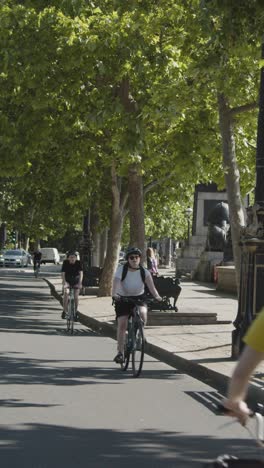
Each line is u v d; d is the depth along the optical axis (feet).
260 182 44.50
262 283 44.86
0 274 213.66
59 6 77.10
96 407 32.53
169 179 107.45
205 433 27.91
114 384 39.06
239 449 25.52
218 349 51.21
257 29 41.83
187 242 200.13
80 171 90.12
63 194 123.24
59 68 74.95
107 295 107.86
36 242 288.71
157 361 49.08
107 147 89.10
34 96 78.28
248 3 40.70
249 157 78.18
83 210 130.72
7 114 86.12
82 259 131.85
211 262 168.25
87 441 26.27
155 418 30.42
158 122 67.97
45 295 124.06
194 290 132.57
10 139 80.18
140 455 24.45
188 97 56.90
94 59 72.69
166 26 69.41
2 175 83.46
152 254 110.83
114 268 108.17
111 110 71.26
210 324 69.97
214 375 41.11
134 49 69.36
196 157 68.85
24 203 130.00
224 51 47.39
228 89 52.06
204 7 41.65
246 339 10.75
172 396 35.73
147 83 70.49
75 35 71.31
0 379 39.81
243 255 45.83
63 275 67.31
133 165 82.23
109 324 68.08
